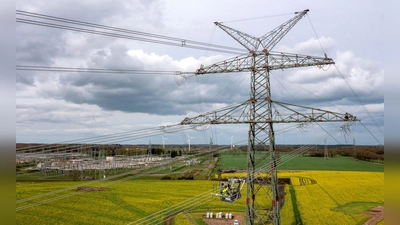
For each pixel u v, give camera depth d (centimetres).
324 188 7169
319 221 4862
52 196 6644
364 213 5238
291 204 5866
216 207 5653
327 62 3375
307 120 3191
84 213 5397
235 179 3528
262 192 6869
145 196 6738
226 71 3566
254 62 3491
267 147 3475
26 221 4925
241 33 3603
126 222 4884
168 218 5041
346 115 3102
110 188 7600
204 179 8756
